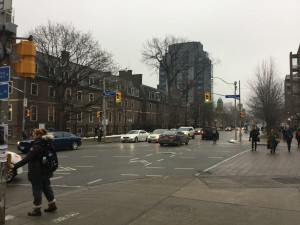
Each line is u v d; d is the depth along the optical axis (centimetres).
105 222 674
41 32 4103
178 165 1669
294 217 710
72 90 4925
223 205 811
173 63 6881
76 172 1445
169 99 7062
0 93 685
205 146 3108
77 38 4247
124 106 7038
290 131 2442
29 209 787
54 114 5109
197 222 674
